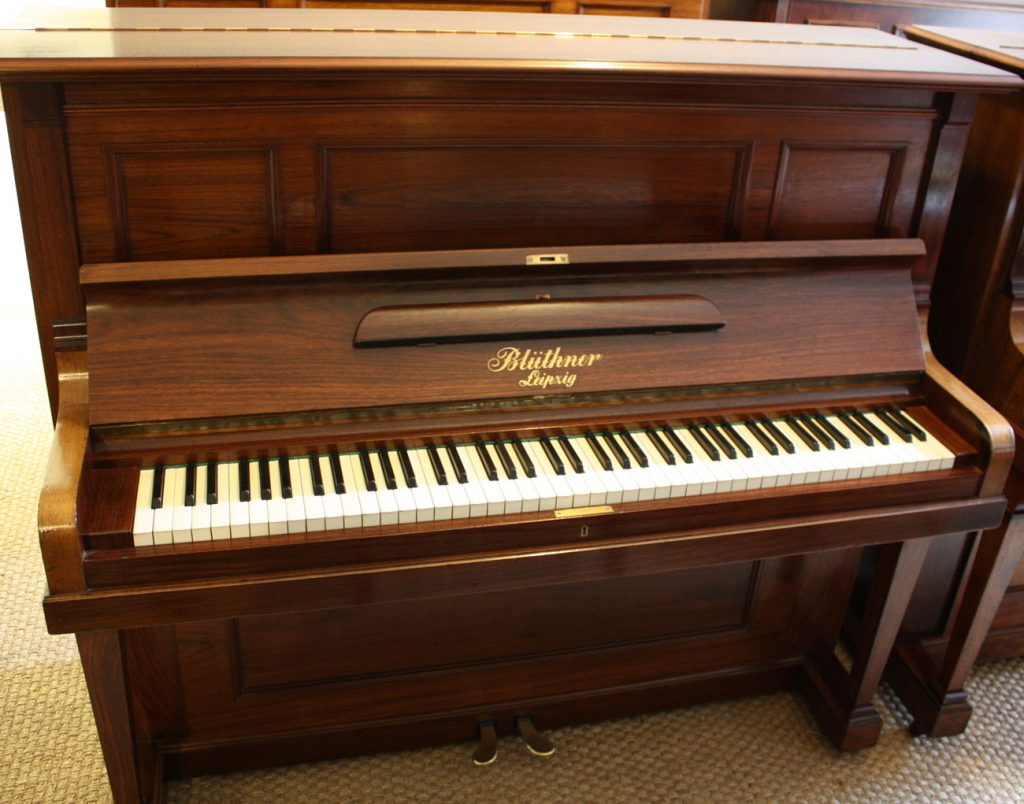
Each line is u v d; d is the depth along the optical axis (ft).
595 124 5.35
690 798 6.50
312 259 5.08
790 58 5.61
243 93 4.82
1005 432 5.53
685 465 5.27
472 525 4.82
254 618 5.95
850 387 5.92
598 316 5.40
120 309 4.88
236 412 4.93
